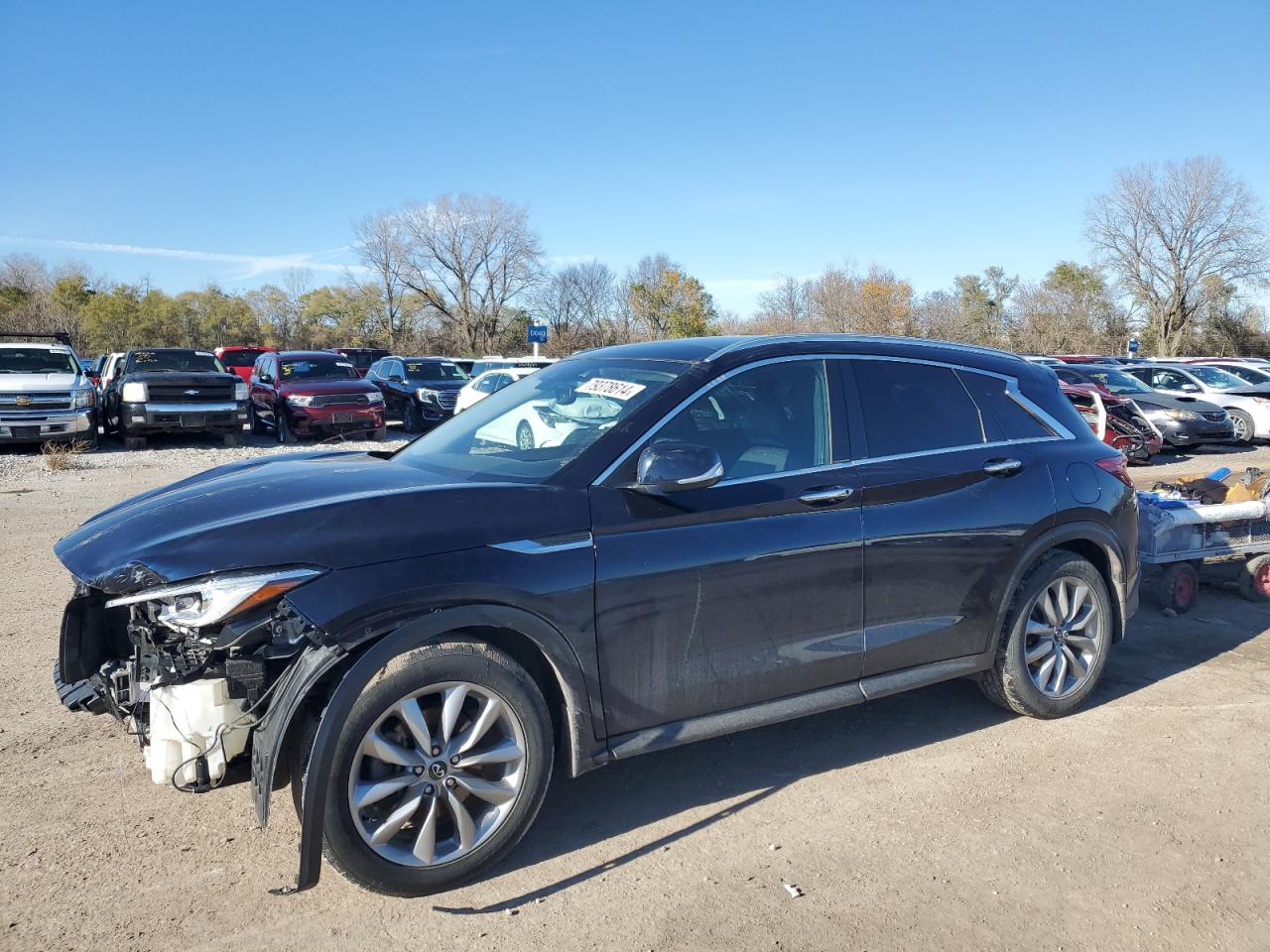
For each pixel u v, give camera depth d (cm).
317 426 1773
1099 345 5175
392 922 290
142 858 324
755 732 439
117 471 1355
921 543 396
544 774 321
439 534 306
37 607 621
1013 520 421
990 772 395
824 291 4878
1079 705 459
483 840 311
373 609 289
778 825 351
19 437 1552
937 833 345
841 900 302
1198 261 5197
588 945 279
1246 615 632
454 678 302
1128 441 1521
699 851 333
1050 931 287
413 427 2119
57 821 348
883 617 392
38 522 932
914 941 281
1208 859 328
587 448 346
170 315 5962
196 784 302
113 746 413
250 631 286
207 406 1683
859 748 420
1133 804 367
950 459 414
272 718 282
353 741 286
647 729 346
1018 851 332
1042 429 453
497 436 393
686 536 343
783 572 362
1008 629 430
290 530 297
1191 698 479
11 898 299
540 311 5528
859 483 385
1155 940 283
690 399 367
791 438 382
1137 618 623
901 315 4875
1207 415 1744
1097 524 450
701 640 349
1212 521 617
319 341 6506
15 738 419
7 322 5150
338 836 286
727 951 277
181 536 299
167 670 305
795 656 371
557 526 322
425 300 6006
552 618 317
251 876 315
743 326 5047
